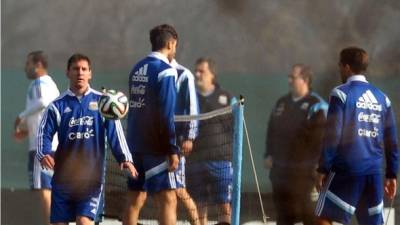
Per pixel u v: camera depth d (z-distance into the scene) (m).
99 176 20.67
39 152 20.47
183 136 23.95
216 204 26.38
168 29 19.25
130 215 22.66
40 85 25.34
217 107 25.70
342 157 20.48
